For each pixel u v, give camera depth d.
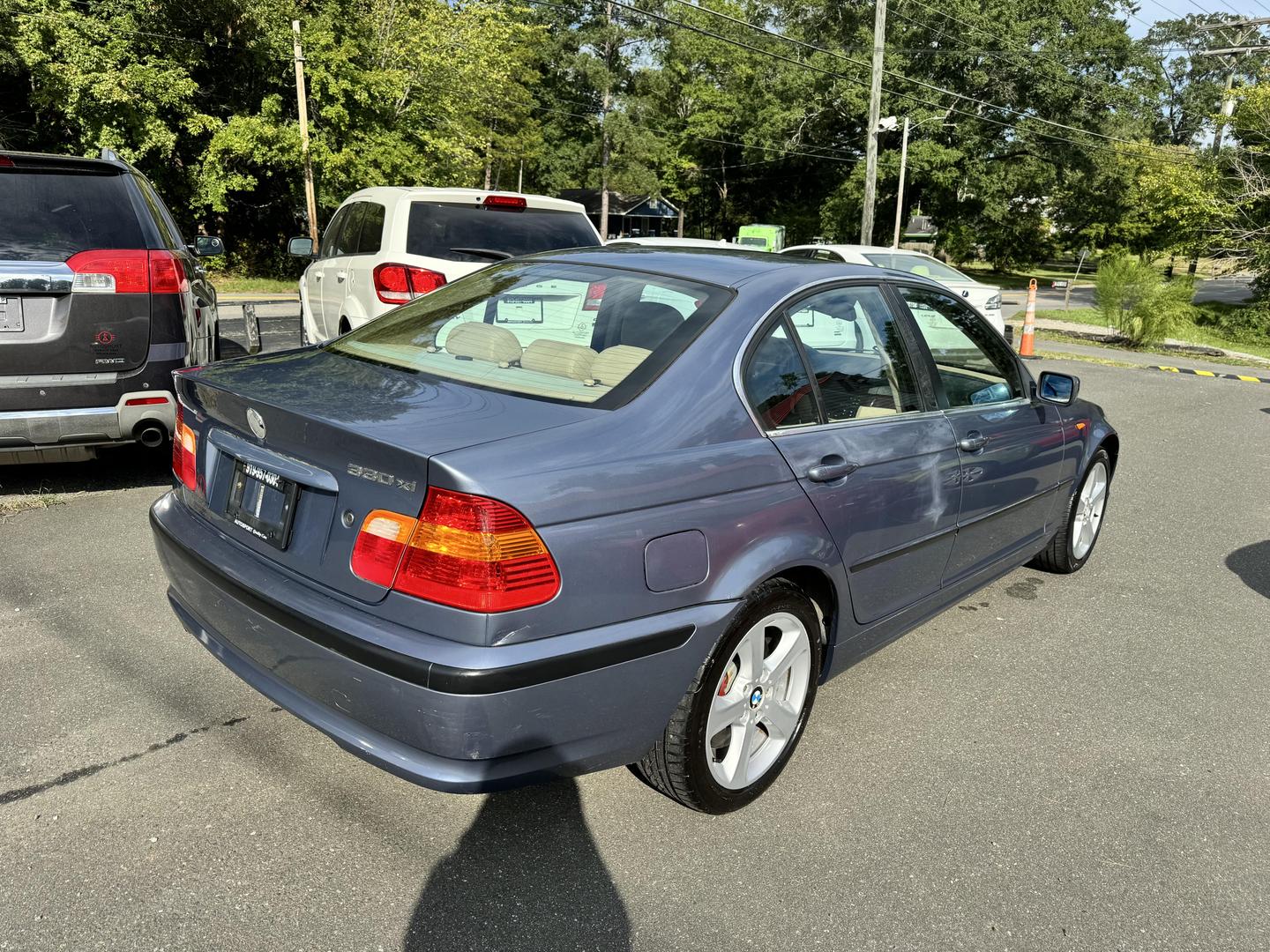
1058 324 20.55
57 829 2.45
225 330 13.20
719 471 2.46
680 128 63.09
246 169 26.69
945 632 4.18
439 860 2.43
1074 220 48.59
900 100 42.28
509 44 32.47
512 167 55.34
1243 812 2.85
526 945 2.15
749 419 2.62
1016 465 3.89
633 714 2.33
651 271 3.00
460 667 2.03
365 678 2.14
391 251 6.58
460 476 2.03
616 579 2.22
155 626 3.66
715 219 66.56
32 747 2.82
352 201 7.73
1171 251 23.84
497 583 2.04
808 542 2.70
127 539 4.58
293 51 23.97
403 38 27.56
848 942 2.21
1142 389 11.85
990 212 42.88
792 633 2.76
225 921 2.17
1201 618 4.44
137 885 2.27
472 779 2.14
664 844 2.55
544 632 2.12
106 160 4.87
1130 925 2.32
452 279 6.55
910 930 2.27
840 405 2.97
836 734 3.22
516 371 2.67
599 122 58.00
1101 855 2.60
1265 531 5.94
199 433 2.79
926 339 3.47
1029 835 2.68
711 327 2.68
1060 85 40.44
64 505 5.08
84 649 3.45
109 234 4.71
